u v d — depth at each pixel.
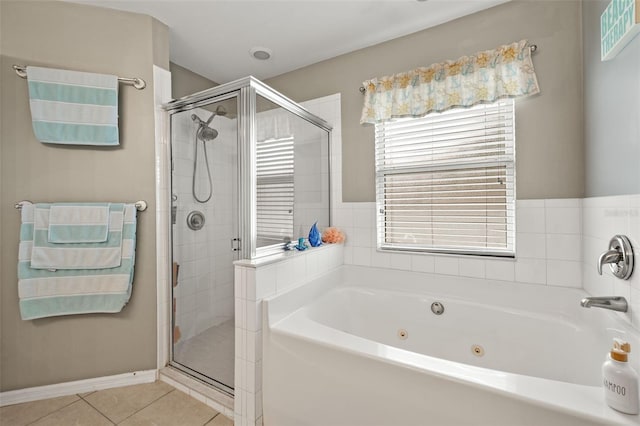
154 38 1.98
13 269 1.71
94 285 1.79
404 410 1.09
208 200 1.80
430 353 1.88
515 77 1.73
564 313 1.61
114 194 1.88
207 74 2.73
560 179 1.67
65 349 1.78
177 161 1.97
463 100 1.86
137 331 1.91
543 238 1.71
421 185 2.12
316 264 1.98
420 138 2.11
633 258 1.08
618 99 1.21
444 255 1.99
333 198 2.41
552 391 0.94
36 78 1.69
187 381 1.81
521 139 1.77
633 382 0.83
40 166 1.74
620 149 1.19
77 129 1.77
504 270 1.82
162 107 2.01
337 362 1.24
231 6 1.87
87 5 1.85
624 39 1.07
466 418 0.99
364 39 2.21
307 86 2.56
